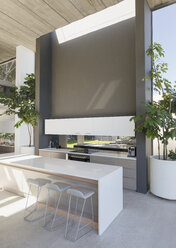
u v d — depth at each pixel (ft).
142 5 11.28
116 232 6.95
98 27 14.75
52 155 15.30
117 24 13.82
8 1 11.59
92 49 15.10
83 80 15.60
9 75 24.73
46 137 17.19
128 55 13.24
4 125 25.90
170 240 6.45
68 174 7.38
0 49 20.97
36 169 8.41
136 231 7.02
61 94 17.04
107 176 7.28
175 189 9.70
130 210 8.80
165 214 8.41
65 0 11.34
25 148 17.95
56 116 17.35
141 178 11.10
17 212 8.59
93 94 14.97
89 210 8.14
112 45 14.03
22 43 19.12
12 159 10.45
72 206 8.69
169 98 10.55
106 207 7.23
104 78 14.38
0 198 10.24
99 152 14.10
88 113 15.24
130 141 13.07
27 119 16.87
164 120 9.42
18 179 10.75
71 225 7.48
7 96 17.79
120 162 11.88
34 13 12.88
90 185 8.18
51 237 6.62
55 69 17.56
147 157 11.39
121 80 13.53
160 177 10.02
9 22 14.23
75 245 6.16
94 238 6.57
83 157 13.42
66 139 16.89
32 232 6.93
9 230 7.05
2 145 25.75
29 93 18.76
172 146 12.16
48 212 8.66
